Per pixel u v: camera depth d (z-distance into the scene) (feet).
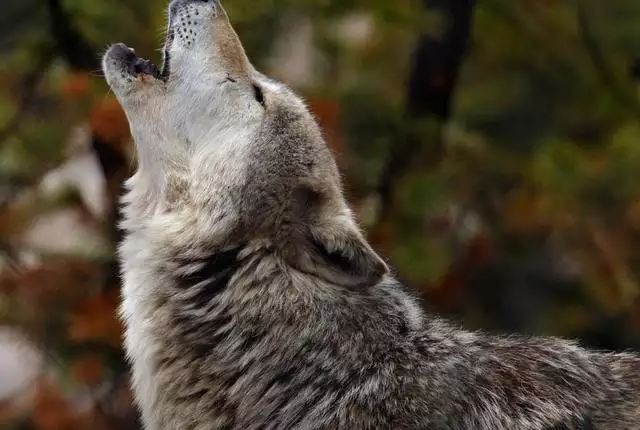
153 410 24.41
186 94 26.04
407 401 23.02
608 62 47.29
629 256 42.70
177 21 26.89
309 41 47.21
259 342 23.43
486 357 24.38
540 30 48.24
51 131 38.75
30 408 41.39
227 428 23.62
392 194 41.47
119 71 26.53
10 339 40.52
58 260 39.06
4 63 41.34
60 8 39.63
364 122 43.91
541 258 50.21
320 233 23.65
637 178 41.50
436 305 42.11
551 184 41.98
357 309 23.75
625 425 24.03
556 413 23.65
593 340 52.90
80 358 39.09
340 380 23.13
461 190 43.52
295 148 24.93
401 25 42.16
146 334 24.29
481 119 54.24
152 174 25.91
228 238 24.06
